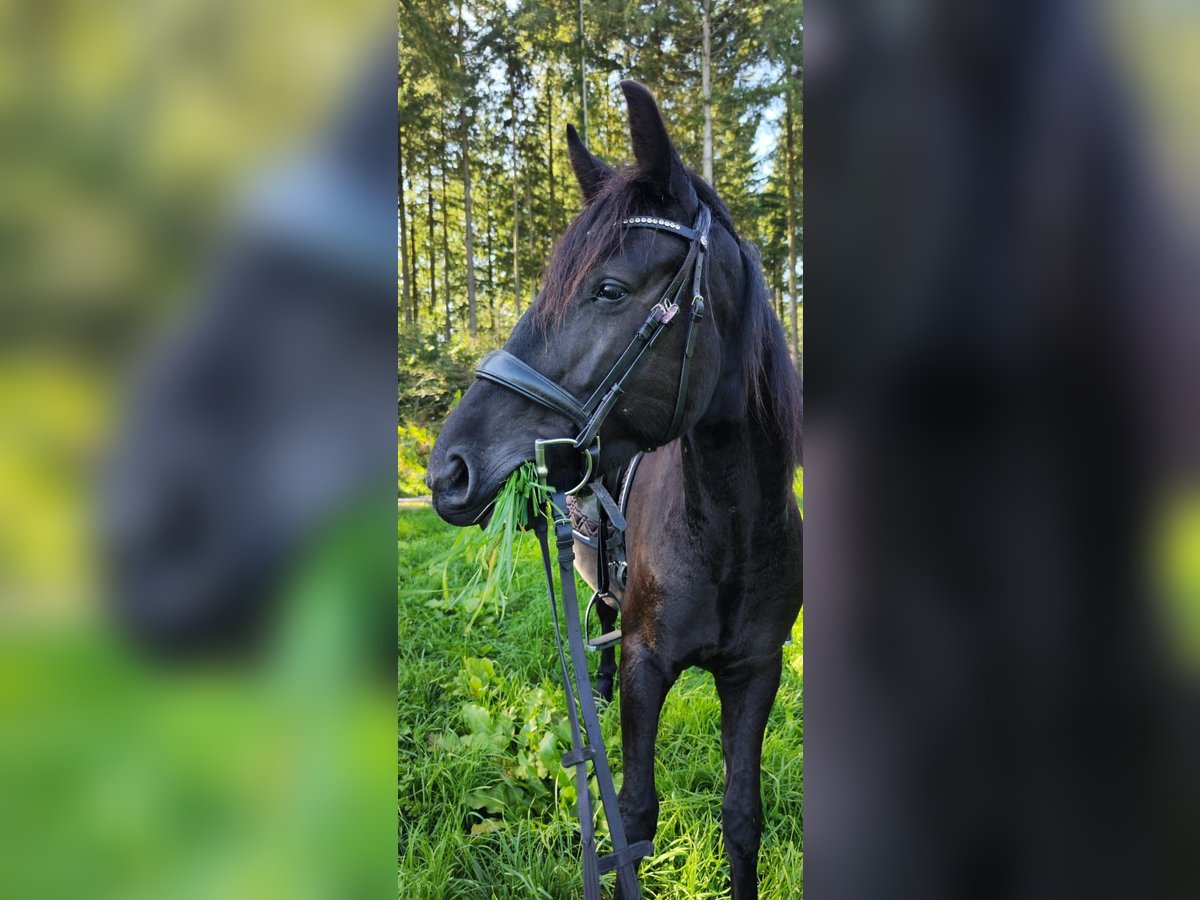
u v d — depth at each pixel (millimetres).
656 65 8727
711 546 1640
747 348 1547
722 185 8562
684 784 2400
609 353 1382
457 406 1409
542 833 2121
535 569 3662
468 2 9156
